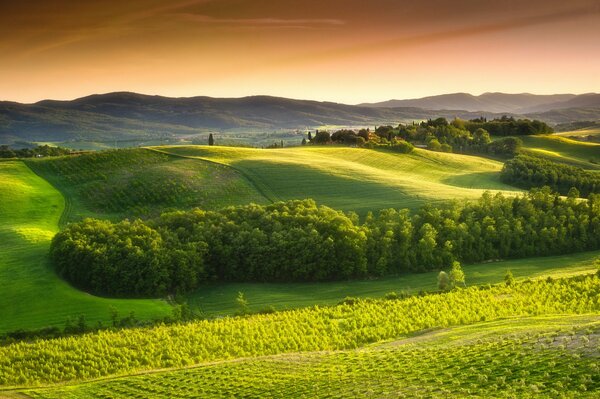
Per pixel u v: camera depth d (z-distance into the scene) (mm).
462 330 54375
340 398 36781
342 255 97688
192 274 94375
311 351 56312
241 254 100312
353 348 56531
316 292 90750
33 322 74875
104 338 65125
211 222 109062
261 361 51875
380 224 107688
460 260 104125
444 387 35688
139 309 81688
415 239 105250
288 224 107250
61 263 92000
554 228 109125
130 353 59688
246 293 91438
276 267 98625
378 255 99438
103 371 55250
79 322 72188
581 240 110312
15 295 82875
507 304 67375
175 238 102062
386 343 55969
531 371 35531
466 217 114062
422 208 115812
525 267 97875
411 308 69562
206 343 61844
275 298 87438
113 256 92500
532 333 44781
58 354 59344
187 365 55156
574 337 40688
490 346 42844
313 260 97875
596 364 34062
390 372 41250
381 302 77625
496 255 106438
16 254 98875
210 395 43062
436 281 92000
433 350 46094
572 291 71438
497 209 116125
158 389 46281
